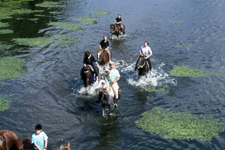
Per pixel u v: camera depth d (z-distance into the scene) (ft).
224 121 35.68
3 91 44.09
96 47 70.28
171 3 151.23
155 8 134.72
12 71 52.70
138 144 31.01
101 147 30.48
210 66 56.80
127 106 40.24
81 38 79.00
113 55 64.34
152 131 33.58
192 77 51.13
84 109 39.24
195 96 43.37
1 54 63.05
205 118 36.42
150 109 39.29
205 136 32.27
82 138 32.17
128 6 142.10
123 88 46.52
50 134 32.76
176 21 103.09
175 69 55.06
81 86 46.80
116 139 32.01
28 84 47.11
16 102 40.55
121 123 35.58
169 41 76.64
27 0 155.12
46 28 90.12
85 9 131.44
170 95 43.86
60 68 54.85
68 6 139.54
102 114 37.29
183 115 37.22
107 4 148.97
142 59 48.37
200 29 90.38
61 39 77.15
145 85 47.83
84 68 43.65
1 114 36.99
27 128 33.94
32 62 58.23
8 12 115.75
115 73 37.70
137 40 77.92
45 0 158.81
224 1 152.66
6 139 26.78
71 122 35.68
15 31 85.20
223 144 30.76
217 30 88.69
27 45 70.95
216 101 41.55
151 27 94.02
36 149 26.25
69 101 41.50
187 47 70.74
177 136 32.35
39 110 38.52
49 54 63.87
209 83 48.32
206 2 151.33
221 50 67.82
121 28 81.25
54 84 47.37
